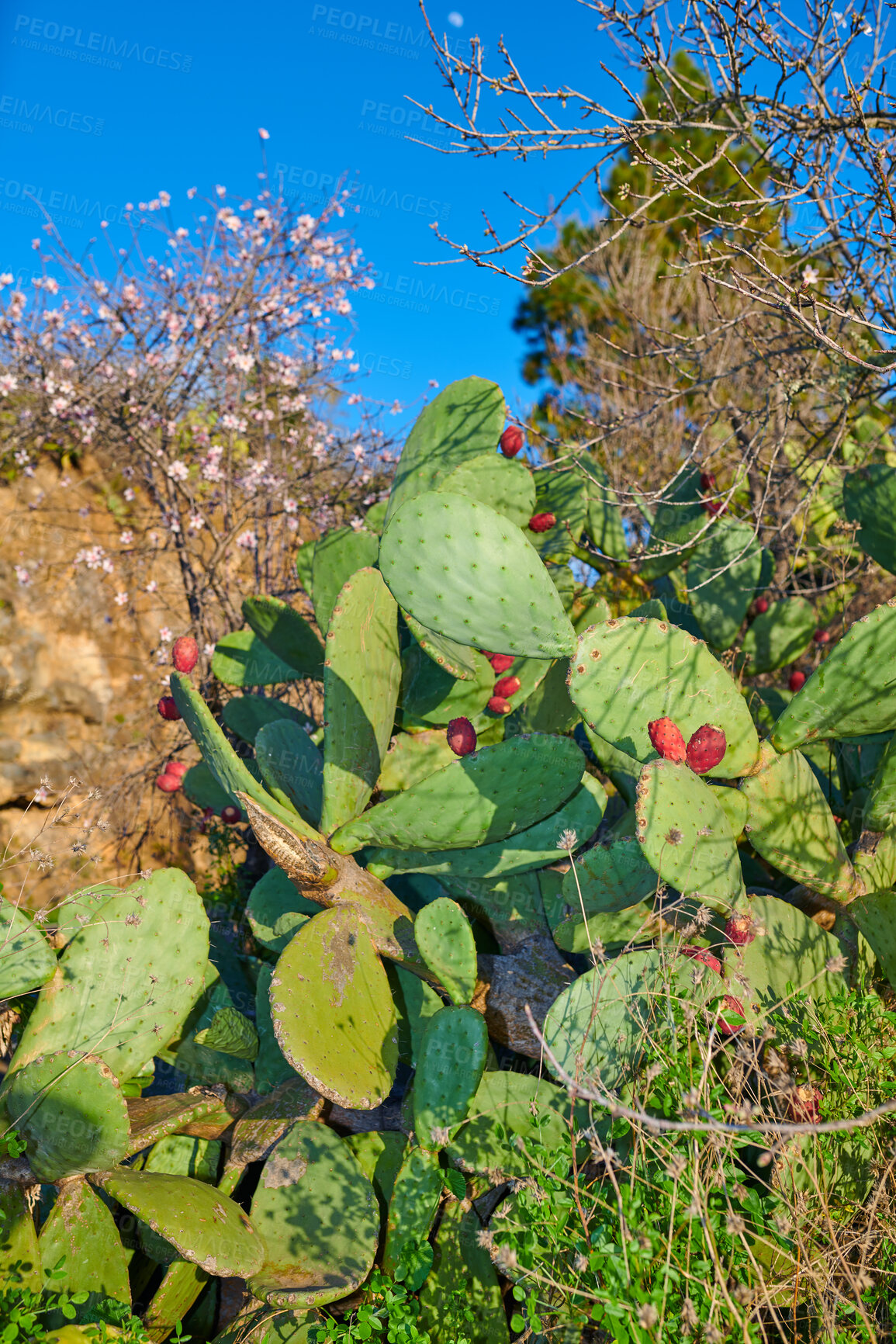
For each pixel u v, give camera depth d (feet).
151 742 17.49
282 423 19.89
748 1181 6.53
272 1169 7.22
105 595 18.47
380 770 9.16
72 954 7.59
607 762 9.57
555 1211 5.26
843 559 13.55
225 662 13.64
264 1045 8.96
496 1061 8.35
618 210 9.32
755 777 7.77
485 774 7.98
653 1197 5.41
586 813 8.78
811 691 7.60
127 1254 7.11
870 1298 5.15
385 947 8.21
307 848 8.02
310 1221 6.93
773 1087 6.24
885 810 8.09
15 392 18.40
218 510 19.24
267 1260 6.70
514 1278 5.48
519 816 8.23
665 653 7.47
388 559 7.28
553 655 7.36
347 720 8.44
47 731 17.37
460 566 7.07
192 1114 7.91
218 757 7.95
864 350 11.98
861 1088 6.28
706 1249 5.01
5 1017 8.39
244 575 19.62
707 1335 4.41
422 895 10.09
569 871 8.26
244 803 7.84
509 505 10.44
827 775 11.44
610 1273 4.70
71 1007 7.47
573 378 27.17
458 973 7.34
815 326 9.29
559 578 11.25
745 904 7.08
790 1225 5.22
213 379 19.29
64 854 15.47
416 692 10.09
